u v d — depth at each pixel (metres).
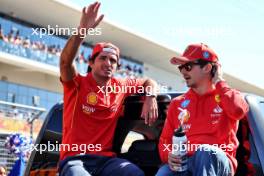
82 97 3.73
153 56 37.88
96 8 3.57
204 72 3.32
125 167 3.49
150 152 3.75
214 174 2.88
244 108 3.11
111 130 3.78
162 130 3.63
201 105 3.33
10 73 28.27
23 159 7.11
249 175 3.16
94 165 3.56
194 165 3.01
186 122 3.34
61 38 29.95
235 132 3.20
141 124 3.87
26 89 29.19
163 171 3.14
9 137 8.82
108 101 3.77
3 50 26.33
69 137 3.70
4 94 27.77
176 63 3.40
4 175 8.23
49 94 30.84
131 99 3.95
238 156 3.27
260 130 3.20
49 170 4.01
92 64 3.85
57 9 28.92
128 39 34.50
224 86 3.21
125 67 36.16
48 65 28.88
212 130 3.21
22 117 16.88
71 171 3.40
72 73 3.69
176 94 3.82
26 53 27.59
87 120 3.71
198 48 3.36
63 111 3.87
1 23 26.98
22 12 28.42
